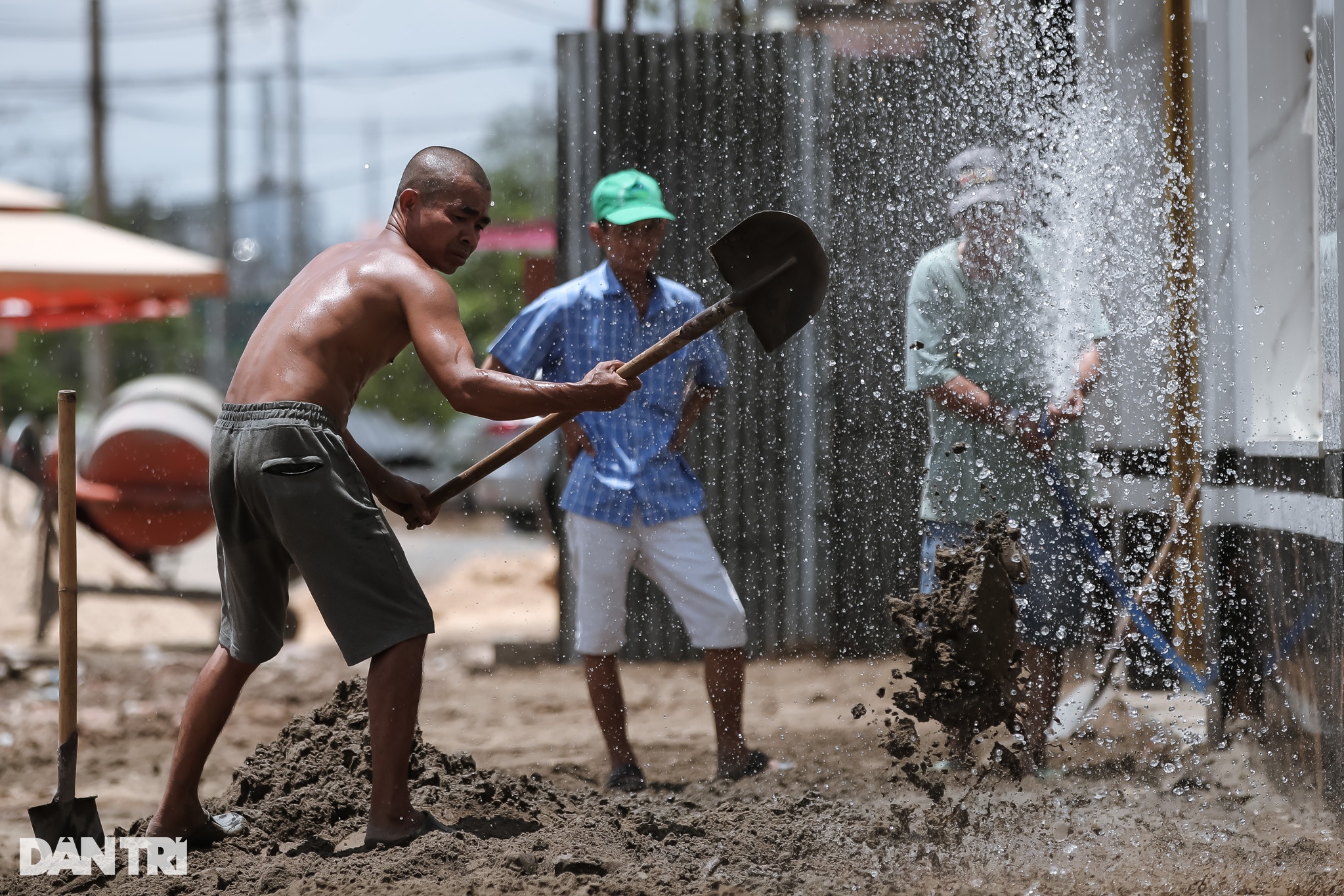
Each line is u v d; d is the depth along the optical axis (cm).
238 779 1238
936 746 1401
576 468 1485
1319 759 1202
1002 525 1134
